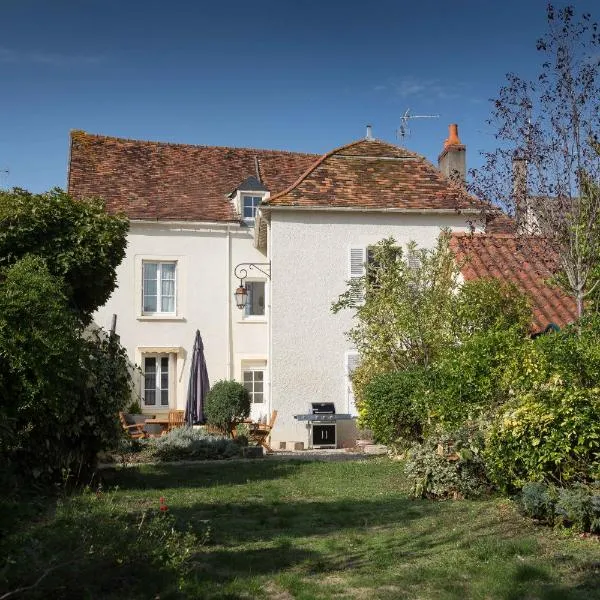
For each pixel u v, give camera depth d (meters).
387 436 13.39
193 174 24.09
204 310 22.02
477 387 10.08
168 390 21.75
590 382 7.68
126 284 21.53
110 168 23.48
